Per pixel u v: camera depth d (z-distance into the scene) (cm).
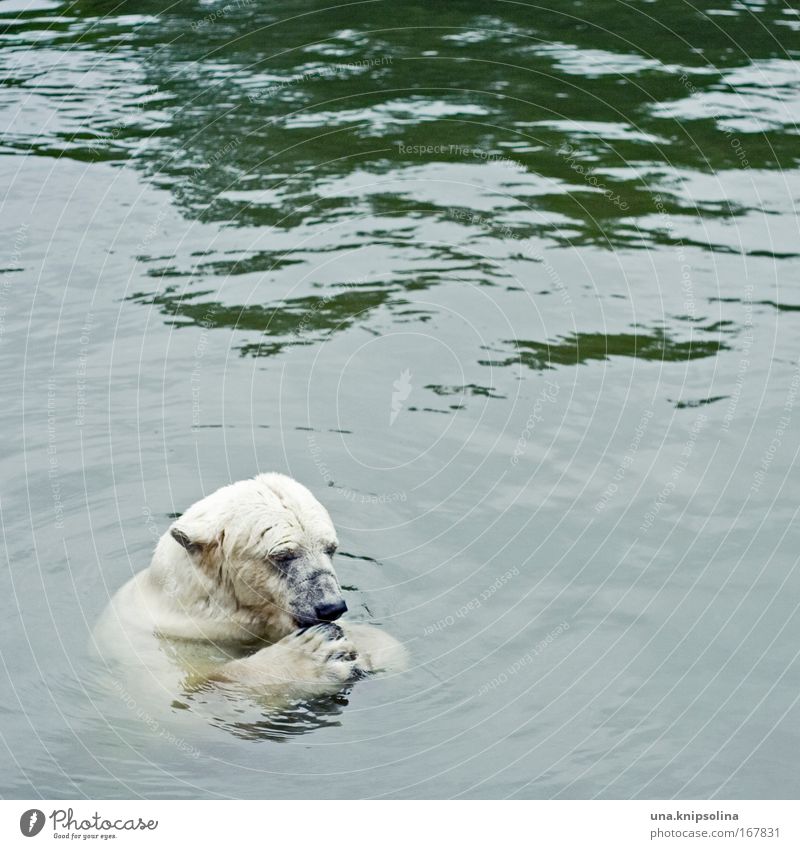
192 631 1015
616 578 1073
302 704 920
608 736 873
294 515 1012
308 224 1878
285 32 2688
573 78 2409
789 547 1105
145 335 1572
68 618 1037
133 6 2883
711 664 952
